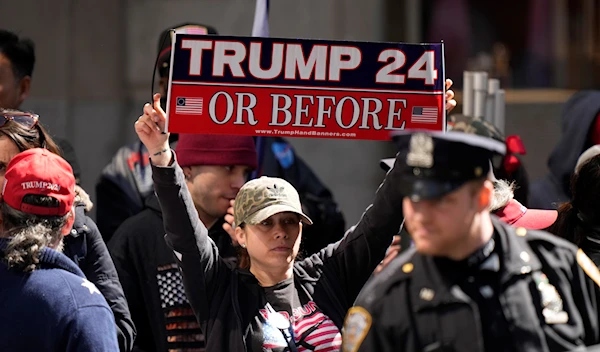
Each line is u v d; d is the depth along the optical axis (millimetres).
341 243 14328
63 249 14062
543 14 30109
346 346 10828
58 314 11445
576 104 21469
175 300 15594
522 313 10406
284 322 13312
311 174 20656
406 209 10383
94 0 30344
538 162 29484
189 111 13680
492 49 30188
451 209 10094
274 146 20562
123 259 15859
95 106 30328
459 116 17781
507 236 10766
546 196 21422
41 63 30094
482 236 10523
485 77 19750
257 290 13555
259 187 13664
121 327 14164
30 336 11391
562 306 10594
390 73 13914
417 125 13906
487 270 10523
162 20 30250
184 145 16125
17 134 13414
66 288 11602
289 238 13523
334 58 13883
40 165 11922
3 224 11914
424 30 29906
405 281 10695
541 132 29656
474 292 10461
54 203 11852
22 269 11562
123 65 30500
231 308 13430
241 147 16000
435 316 10453
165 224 13414
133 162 19906
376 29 29453
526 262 10633
